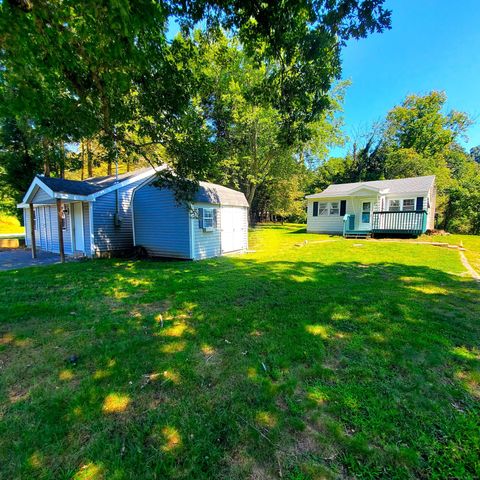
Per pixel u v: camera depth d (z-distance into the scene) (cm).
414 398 194
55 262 852
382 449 152
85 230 967
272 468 141
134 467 141
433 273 622
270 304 400
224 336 297
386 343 277
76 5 254
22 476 137
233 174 2092
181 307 395
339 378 219
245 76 1360
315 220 1870
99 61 355
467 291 467
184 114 555
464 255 884
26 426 169
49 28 288
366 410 182
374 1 318
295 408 184
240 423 171
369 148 2709
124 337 296
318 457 147
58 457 148
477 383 214
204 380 217
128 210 1074
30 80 368
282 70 430
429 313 359
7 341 287
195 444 155
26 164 1505
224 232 1013
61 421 173
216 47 712
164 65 453
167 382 214
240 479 135
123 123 547
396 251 970
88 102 460
